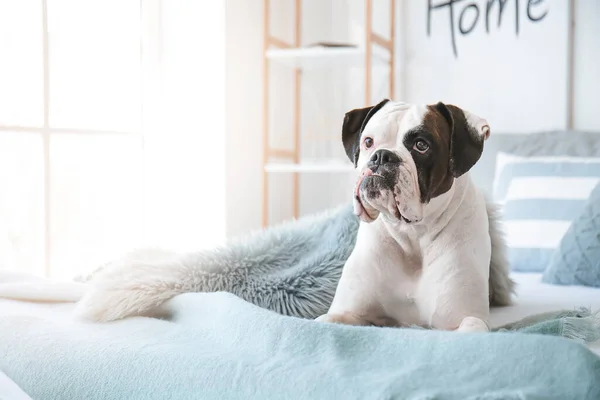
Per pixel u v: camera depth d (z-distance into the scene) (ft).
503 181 7.55
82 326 3.68
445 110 3.67
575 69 8.63
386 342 2.67
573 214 6.94
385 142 3.63
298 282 4.46
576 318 3.35
